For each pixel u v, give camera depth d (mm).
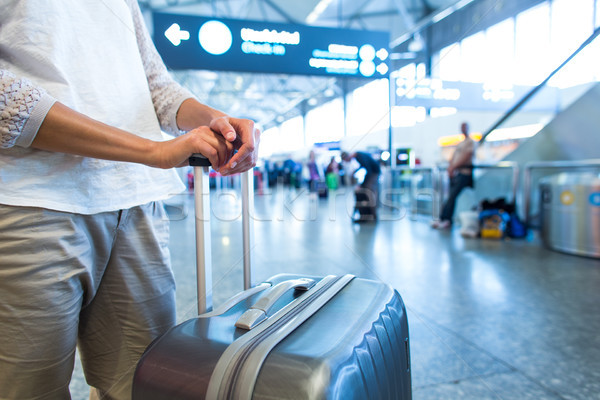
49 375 534
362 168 3826
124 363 688
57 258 518
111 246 630
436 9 8234
